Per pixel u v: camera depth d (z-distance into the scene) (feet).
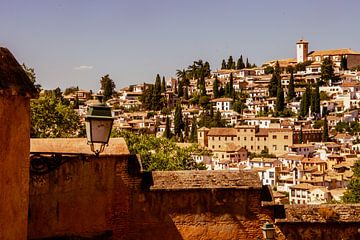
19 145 41.14
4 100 38.47
